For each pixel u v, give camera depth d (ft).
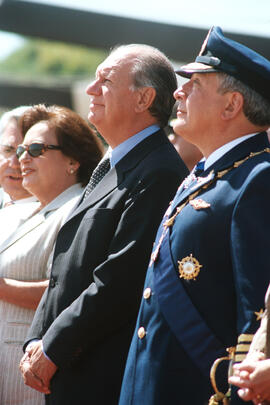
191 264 22.49
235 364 20.43
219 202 22.61
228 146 23.86
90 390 26.58
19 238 32.35
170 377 22.35
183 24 47.50
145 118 29.14
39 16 49.73
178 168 28.25
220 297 22.12
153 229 26.63
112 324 26.48
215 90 24.13
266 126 24.12
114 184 28.12
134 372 23.36
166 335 22.67
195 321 22.18
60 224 31.94
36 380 27.12
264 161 23.08
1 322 31.35
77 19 49.26
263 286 21.12
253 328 20.90
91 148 34.14
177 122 24.84
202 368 21.93
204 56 24.47
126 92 28.86
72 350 26.43
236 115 23.97
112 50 30.81
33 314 31.42
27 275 31.71
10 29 50.31
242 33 45.98
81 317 26.14
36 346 27.22
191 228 22.74
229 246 22.17
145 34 48.47
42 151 33.24
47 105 36.11
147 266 26.48
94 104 29.25
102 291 26.09
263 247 21.42
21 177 38.09
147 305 23.52
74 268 27.40
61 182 33.47
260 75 23.81
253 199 22.02
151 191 27.07
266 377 19.63
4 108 73.92
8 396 30.78
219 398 21.36
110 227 27.30
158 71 29.19
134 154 28.55
